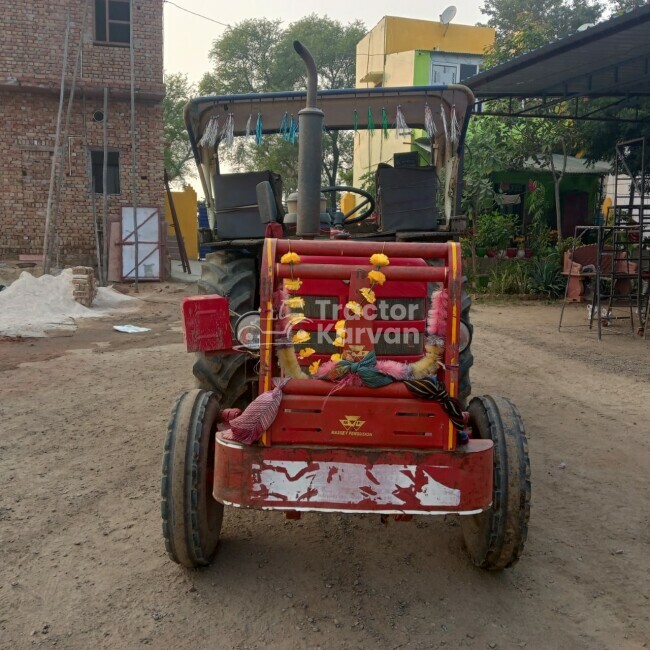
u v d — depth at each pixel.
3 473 4.90
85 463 5.13
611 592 3.47
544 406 6.87
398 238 5.11
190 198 29.58
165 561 3.69
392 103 5.55
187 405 3.50
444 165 5.76
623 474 5.06
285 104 5.54
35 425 6.01
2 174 17.66
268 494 3.12
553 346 10.08
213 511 3.60
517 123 17.69
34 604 3.28
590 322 11.52
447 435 3.13
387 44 24.69
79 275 13.41
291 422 3.18
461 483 3.10
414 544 3.93
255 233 5.14
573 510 4.43
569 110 16.75
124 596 3.35
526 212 19.55
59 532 4.02
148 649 2.96
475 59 24.22
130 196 18.52
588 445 5.69
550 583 3.54
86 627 3.11
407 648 2.99
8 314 11.70
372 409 3.15
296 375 3.24
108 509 4.34
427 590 3.45
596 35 10.12
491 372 8.38
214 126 5.43
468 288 16.56
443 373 3.26
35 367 8.23
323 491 3.11
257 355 3.66
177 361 8.69
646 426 6.21
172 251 26.75
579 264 14.85
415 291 3.48
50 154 17.91
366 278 3.21
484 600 3.37
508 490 3.24
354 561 3.73
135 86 17.98
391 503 3.09
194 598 3.34
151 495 4.57
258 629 3.11
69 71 17.67
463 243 17.19
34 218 17.95
